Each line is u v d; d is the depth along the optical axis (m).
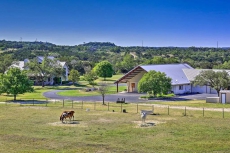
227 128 30.84
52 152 22.88
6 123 34.53
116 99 59.53
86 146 24.45
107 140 26.77
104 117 37.69
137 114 39.75
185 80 70.88
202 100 56.81
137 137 27.73
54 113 41.19
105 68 110.44
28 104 51.16
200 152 23.06
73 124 33.62
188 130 30.14
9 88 56.66
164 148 24.11
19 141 26.17
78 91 76.06
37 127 32.28
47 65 94.12
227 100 51.50
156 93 60.88
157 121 34.81
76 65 129.25
